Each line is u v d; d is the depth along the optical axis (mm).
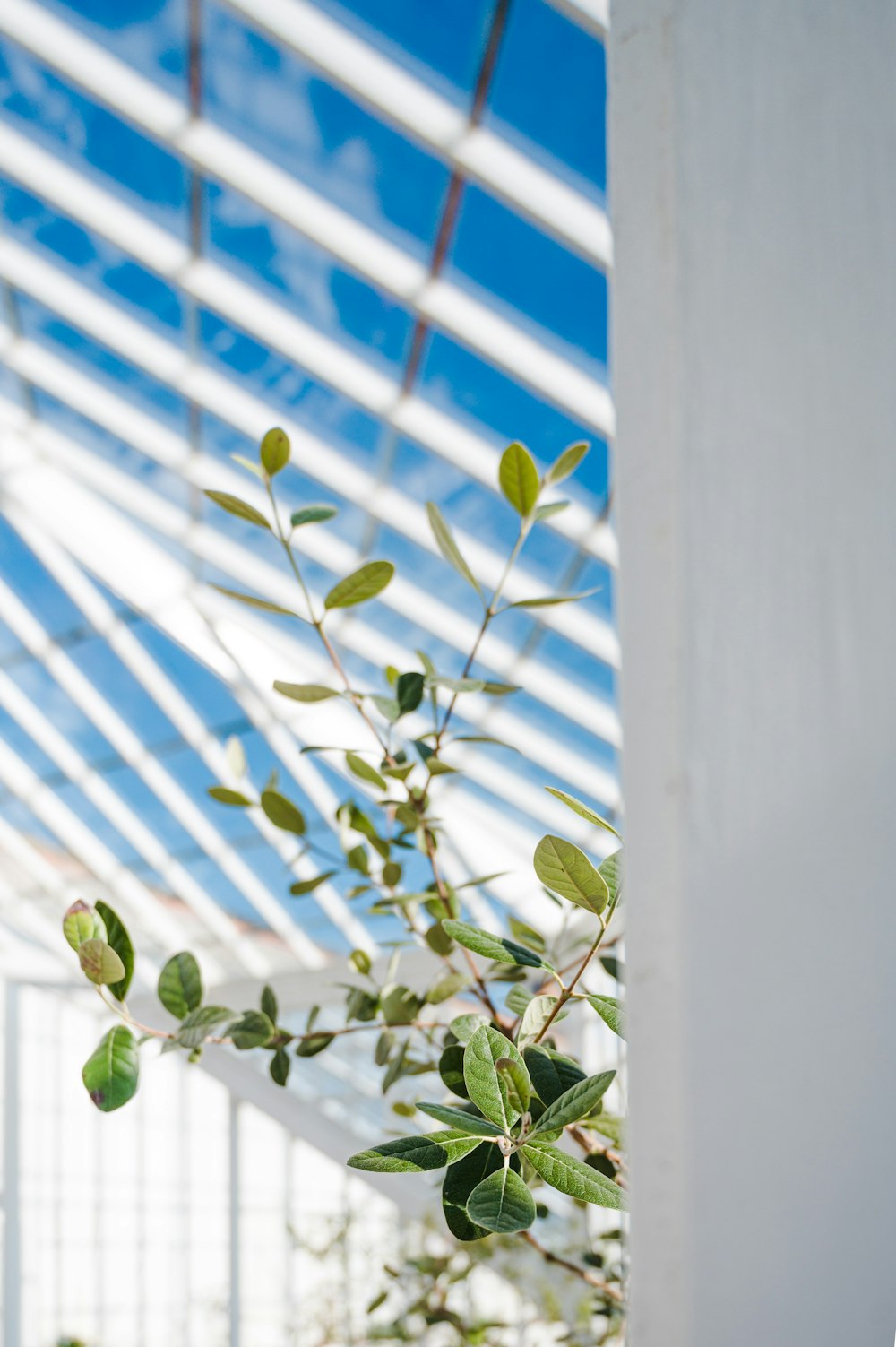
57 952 12516
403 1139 629
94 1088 787
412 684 1155
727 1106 380
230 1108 15344
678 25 461
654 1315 376
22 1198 13336
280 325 4801
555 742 6348
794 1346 360
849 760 386
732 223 437
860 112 418
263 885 9242
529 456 999
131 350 5250
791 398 415
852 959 374
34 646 8141
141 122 4164
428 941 1166
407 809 1170
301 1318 11445
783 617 403
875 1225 358
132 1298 14273
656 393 441
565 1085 739
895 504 393
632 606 432
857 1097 365
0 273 5164
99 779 9195
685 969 393
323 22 3707
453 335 4434
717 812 400
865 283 409
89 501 6758
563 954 1096
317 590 6379
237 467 5844
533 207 3865
